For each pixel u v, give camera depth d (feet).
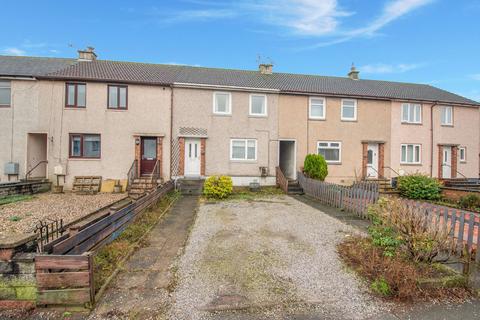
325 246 19.77
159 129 49.01
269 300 12.56
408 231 16.47
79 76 46.65
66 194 42.65
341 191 34.01
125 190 46.47
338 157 55.83
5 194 36.78
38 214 28.32
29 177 46.01
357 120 56.54
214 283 14.06
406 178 48.14
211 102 51.06
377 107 57.57
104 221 17.97
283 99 53.83
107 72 50.80
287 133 53.72
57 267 11.79
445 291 13.52
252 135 52.39
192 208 33.86
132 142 48.06
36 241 13.50
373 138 57.21
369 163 57.67
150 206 30.68
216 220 27.58
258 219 28.07
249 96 52.49
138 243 19.81
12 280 11.86
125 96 48.26
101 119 47.24
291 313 11.69
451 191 43.70
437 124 60.34
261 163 52.65
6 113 45.57
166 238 21.54
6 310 11.73
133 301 12.37
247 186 51.13
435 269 15.30
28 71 47.98
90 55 55.98
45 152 49.88
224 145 51.37
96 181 46.70
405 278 13.33
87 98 46.85
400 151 58.34
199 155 50.90
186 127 50.03
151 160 49.65
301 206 35.70
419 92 64.18
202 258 17.35
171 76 53.52
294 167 53.98
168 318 11.20
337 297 12.93
